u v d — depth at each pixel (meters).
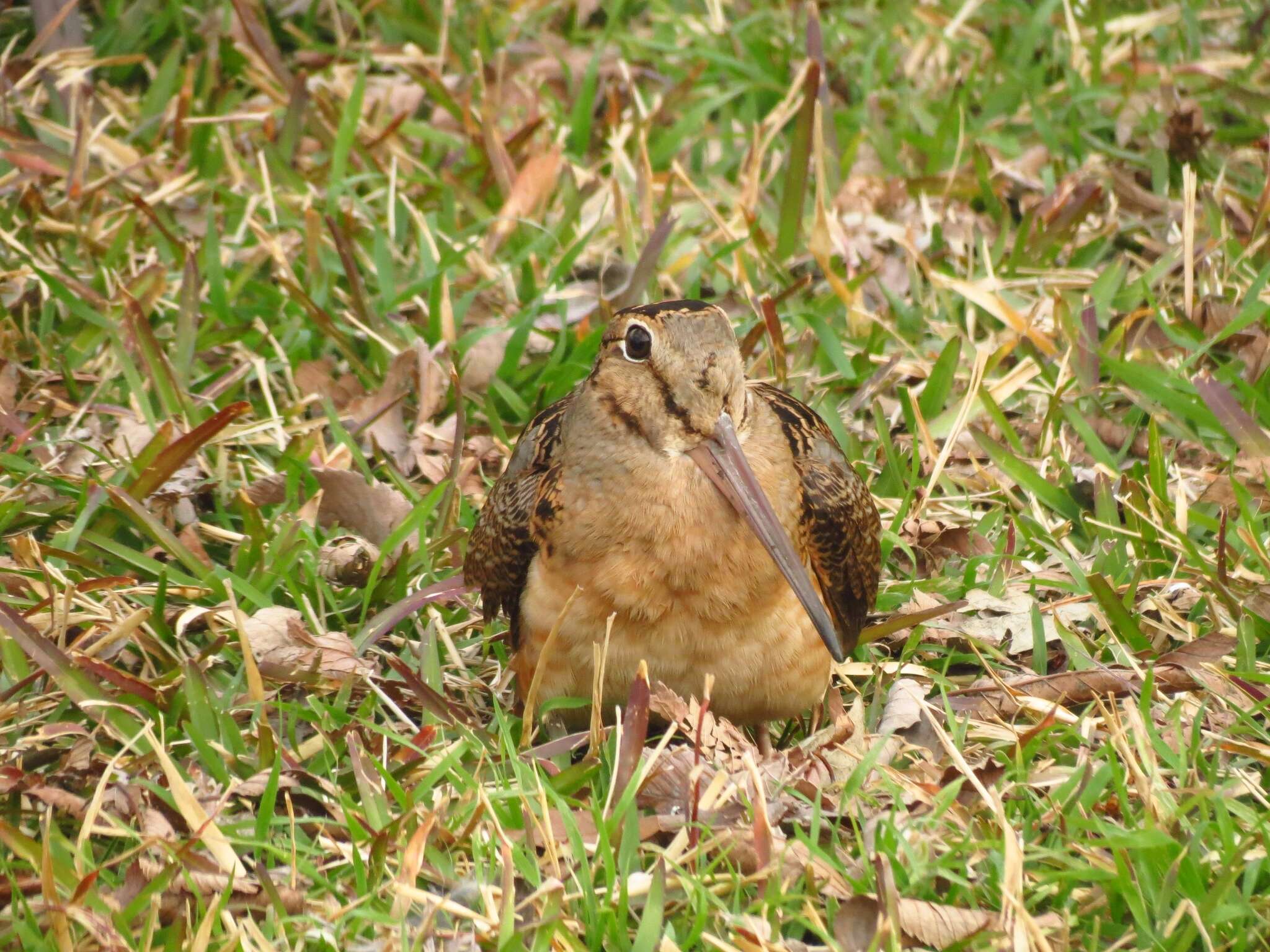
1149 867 7.59
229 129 15.13
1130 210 14.50
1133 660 9.15
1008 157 15.27
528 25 16.95
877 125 15.28
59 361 12.13
